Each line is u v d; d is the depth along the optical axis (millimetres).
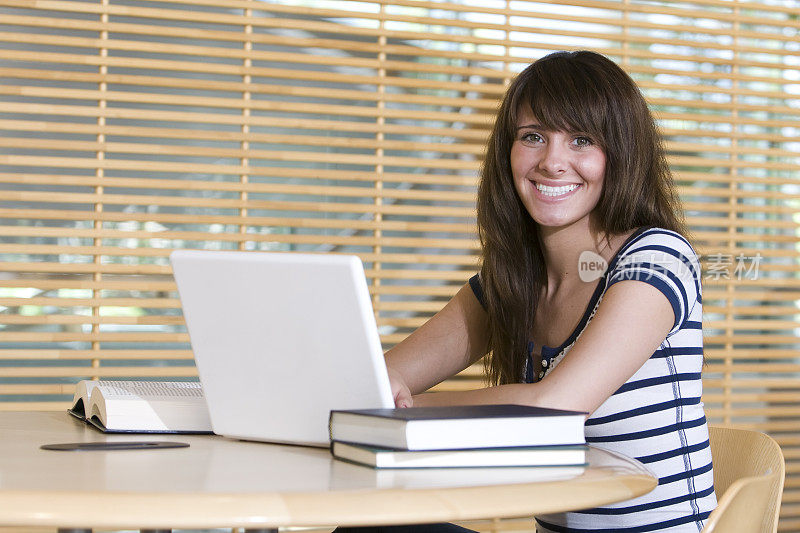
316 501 1172
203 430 1920
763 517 1719
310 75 3920
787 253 4461
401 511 1177
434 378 2439
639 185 2172
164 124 3818
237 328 1736
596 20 4258
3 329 3631
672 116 4289
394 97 4023
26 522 1118
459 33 4133
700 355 2127
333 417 1565
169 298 3787
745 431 2102
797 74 4523
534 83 2188
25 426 1996
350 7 3994
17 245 3613
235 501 1157
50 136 3701
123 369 3721
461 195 4098
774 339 4461
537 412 1482
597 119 2119
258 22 3848
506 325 2340
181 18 3771
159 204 3760
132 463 1470
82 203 3713
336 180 4008
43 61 3654
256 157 3861
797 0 4539
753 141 4480
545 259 2324
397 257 4023
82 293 3703
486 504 1219
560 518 2123
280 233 3918
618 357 1863
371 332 1591
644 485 1407
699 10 4391
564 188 2160
